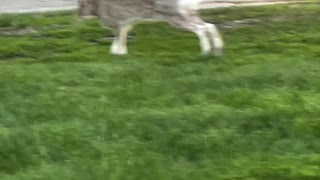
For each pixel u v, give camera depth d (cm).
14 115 786
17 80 928
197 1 1055
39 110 796
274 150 679
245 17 1389
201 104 814
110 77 939
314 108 779
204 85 889
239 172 628
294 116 760
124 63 1027
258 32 1252
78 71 969
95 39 1230
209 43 1072
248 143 691
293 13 1414
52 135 708
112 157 658
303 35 1208
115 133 721
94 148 678
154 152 672
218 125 737
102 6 1089
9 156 665
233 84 896
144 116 762
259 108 789
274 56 1062
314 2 1536
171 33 1248
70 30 1283
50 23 1357
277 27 1285
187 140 693
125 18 1084
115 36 1120
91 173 620
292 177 619
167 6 1052
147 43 1173
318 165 640
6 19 1381
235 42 1172
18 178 622
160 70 973
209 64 1012
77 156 667
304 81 898
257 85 891
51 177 616
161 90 869
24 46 1167
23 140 693
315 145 693
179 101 829
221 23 1348
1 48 1152
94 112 785
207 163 649
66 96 849
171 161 653
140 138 713
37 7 1598
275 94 842
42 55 1115
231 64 1013
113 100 834
